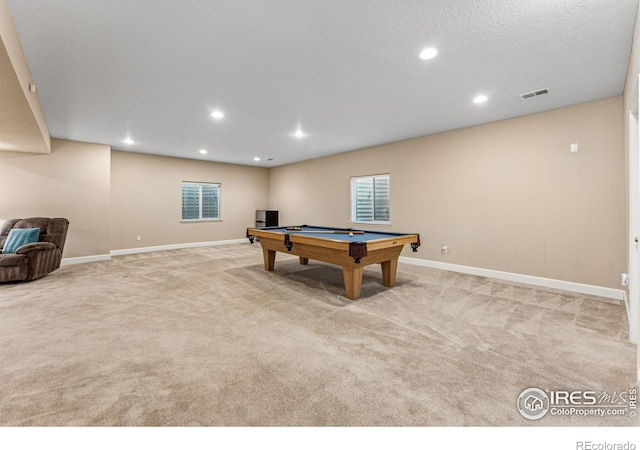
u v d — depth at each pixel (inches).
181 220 295.3
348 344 88.3
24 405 59.9
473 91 127.6
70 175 213.5
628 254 113.9
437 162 196.9
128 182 261.9
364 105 145.3
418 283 159.0
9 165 192.5
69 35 86.5
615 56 98.3
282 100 138.6
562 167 146.6
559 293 140.3
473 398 63.2
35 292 140.9
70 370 73.4
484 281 163.2
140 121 169.5
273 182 355.3
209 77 114.7
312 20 80.3
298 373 72.7
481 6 74.3
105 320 106.3
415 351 84.0
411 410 59.4
